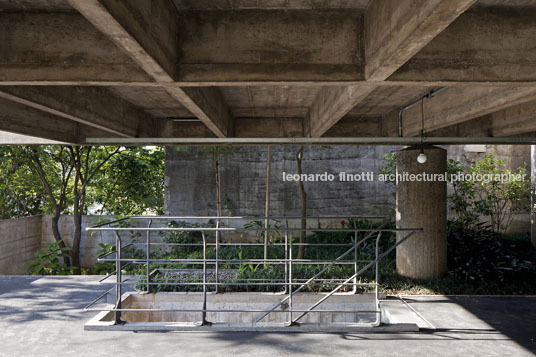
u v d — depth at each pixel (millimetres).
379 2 2391
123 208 11469
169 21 2537
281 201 10359
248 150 10367
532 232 8875
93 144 6172
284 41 2711
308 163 10367
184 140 5992
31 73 2596
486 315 4730
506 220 10367
